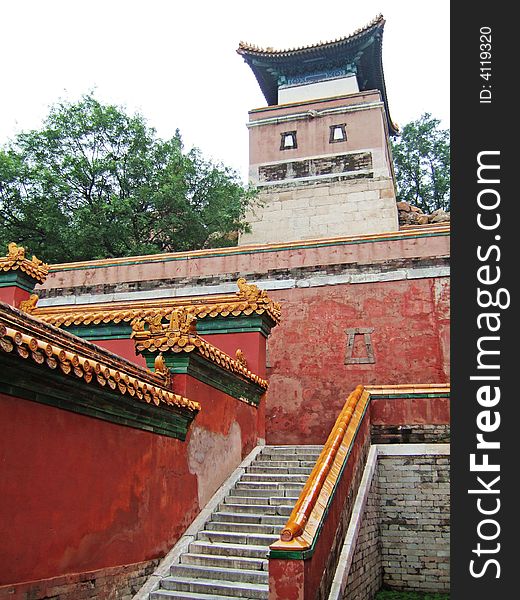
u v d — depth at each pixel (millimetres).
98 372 7457
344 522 9328
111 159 23922
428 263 17547
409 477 12289
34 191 23094
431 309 17156
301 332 17938
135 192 24406
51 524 6824
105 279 19766
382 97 35062
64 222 23031
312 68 32875
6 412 6316
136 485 8547
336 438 10000
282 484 10984
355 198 29094
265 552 8922
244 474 11703
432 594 11484
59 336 7723
